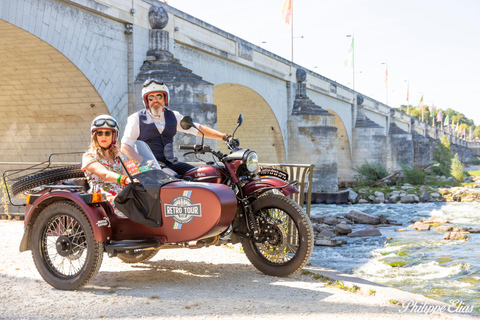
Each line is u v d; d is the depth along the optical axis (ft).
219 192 15.47
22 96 56.34
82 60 50.31
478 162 407.03
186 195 15.58
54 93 54.70
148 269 18.93
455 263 36.42
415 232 56.44
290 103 113.91
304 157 112.57
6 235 26.76
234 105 105.09
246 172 17.31
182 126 17.20
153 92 17.38
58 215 16.28
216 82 78.84
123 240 16.35
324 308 13.75
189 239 15.61
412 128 266.36
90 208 15.67
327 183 111.45
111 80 54.85
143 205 15.97
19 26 41.73
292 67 114.73
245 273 18.24
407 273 33.50
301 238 17.01
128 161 16.55
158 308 13.75
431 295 26.96
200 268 19.06
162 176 16.15
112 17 54.08
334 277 18.42
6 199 35.53
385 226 62.90
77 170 18.19
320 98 134.82
